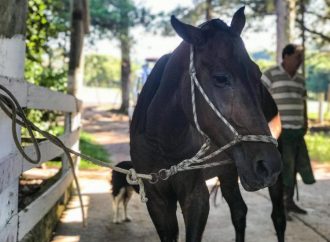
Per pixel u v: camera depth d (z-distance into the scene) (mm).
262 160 2418
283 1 12750
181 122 3014
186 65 2865
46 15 8672
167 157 3111
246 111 2475
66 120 6188
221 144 2609
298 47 5672
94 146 13688
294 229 5543
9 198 3209
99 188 7789
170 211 3314
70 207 6449
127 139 16828
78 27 9000
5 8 3223
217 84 2523
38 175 7812
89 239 5109
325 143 14477
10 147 3164
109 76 49781
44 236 4598
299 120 5773
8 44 3273
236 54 2562
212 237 5258
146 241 5125
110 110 27094
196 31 2705
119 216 5816
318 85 39781
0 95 2537
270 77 5820
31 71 8664
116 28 22875
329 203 6918
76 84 9016
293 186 6035
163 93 3053
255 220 5988
